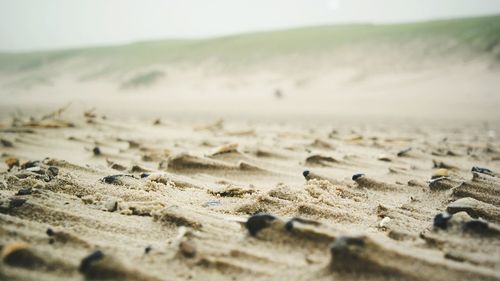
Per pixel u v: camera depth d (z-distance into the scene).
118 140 1.30
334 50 8.41
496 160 1.02
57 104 5.40
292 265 0.46
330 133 1.60
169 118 2.84
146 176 0.74
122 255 0.47
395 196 0.68
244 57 9.36
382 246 0.46
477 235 0.50
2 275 0.43
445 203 0.64
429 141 1.46
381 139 1.48
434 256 0.47
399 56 7.09
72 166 0.77
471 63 5.82
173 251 0.48
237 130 1.77
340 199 0.65
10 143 1.13
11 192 0.62
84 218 0.55
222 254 0.47
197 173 0.80
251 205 0.60
